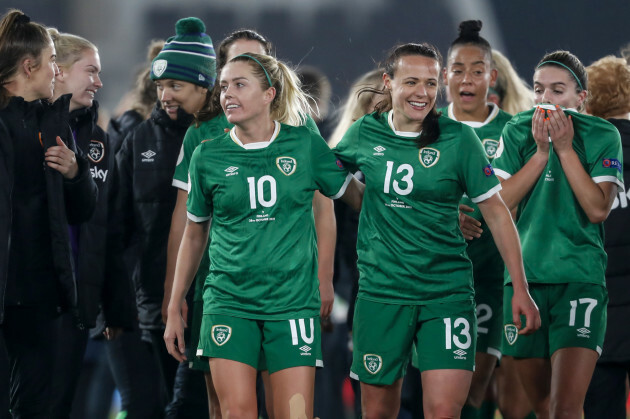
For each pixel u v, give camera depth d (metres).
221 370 15.52
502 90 26.95
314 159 16.27
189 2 50.56
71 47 19.44
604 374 18.89
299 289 15.70
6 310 17.05
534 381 18.56
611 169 17.64
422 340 16.44
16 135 16.78
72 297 17.25
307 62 50.25
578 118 17.91
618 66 19.67
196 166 16.23
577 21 47.47
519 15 48.00
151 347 21.09
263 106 16.05
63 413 19.39
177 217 18.50
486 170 16.19
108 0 50.16
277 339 15.57
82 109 19.72
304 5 50.22
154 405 21.66
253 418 15.41
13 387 17.44
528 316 15.85
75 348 19.34
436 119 16.47
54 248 17.05
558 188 17.97
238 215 15.92
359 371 17.19
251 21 50.47
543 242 17.98
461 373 16.11
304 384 15.41
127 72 50.38
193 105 19.92
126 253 21.19
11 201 16.50
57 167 16.92
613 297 18.80
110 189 20.67
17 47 16.88
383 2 49.75
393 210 16.52
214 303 15.85
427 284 16.44
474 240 19.06
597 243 17.97
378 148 16.67
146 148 20.25
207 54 19.83
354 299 22.81
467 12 49.03
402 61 16.31
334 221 17.52
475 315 16.66
